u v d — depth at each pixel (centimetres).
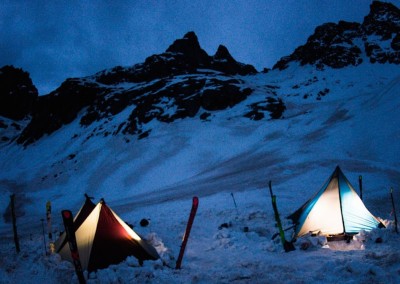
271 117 6272
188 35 11931
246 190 2927
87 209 1330
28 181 5662
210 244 1271
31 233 2131
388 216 1611
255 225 1555
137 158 5094
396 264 797
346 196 1259
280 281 763
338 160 3619
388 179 2783
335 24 12556
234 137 5484
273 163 4016
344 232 1191
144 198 3553
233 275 838
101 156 5622
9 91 12975
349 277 730
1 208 3838
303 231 1246
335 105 6769
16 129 11669
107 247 979
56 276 920
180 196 3212
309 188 2747
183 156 4925
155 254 1048
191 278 830
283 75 11269
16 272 980
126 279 843
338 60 10175
